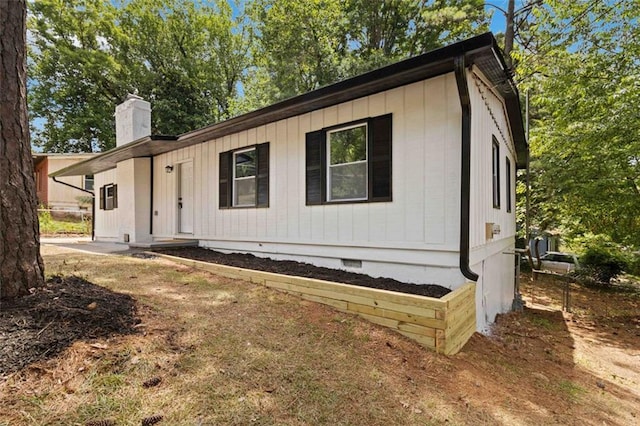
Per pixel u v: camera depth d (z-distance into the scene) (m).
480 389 2.66
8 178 2.66
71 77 21.53
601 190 8.38
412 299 3.22
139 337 2.59
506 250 7.32
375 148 4.80
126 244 9.15
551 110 9.23
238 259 6.34
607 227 10.07
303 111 5.64
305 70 15.13
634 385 3.73
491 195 5.45
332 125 5.32
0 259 2.59
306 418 1.97
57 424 1.67
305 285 4.13
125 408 1.85
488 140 5.20
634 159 8.04
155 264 5.86
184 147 8.45
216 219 7.62
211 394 2.07
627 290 9.66
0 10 2.61
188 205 8.48
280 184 6.18
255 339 2.91
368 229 4.90
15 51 2.69
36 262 2.88
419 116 4.39
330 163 5.42
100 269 5.17
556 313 7.46
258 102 17.95
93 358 2.20
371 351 2.93
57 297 2.85
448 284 4.22
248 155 6.90
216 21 22.67
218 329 3.02
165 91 21.94
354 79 4.36
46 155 18.31
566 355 4.48
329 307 3.86
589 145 8.38
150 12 21.48
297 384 2.31
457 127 4.11
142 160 9.43
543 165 9.30
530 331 5.58
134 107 9.89
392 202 4.65
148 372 2.19
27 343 2.17
